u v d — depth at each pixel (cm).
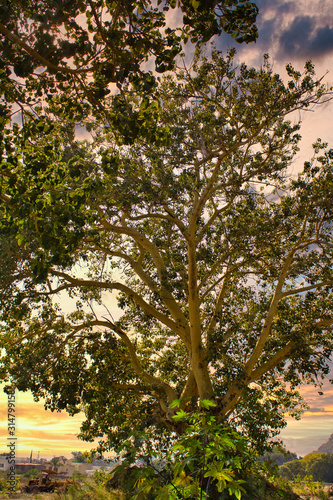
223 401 1463
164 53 630
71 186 706
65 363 1739
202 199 1541
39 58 563
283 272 1655
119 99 698
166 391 1738
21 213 638
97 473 1259
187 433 355
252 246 1667
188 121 1547
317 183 1577
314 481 1441
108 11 634
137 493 324
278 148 1591
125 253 1836
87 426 1859
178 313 1695
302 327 1614
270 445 1661
